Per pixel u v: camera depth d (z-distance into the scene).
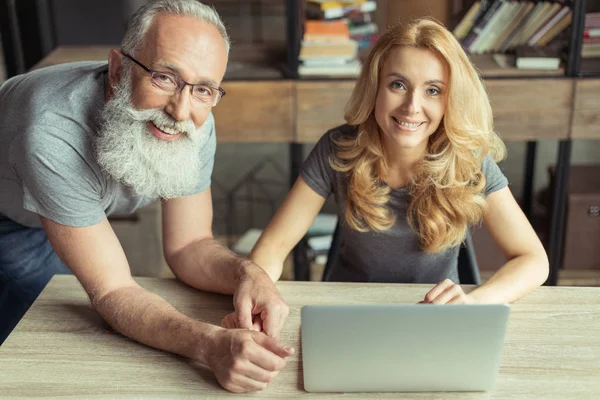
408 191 1.79
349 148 1.79
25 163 1.45
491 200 1.80
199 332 1.38
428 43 1.59
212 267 1.63
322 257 2.98
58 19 4.70
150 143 1.45
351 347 1.26
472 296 1.58
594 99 2.75
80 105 1.48
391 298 1.59
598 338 1.46
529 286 1.64
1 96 1.59
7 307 1.99
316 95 2.79
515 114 2.78
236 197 3.97
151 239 2.97
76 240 1.51
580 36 2.70
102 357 1.41
